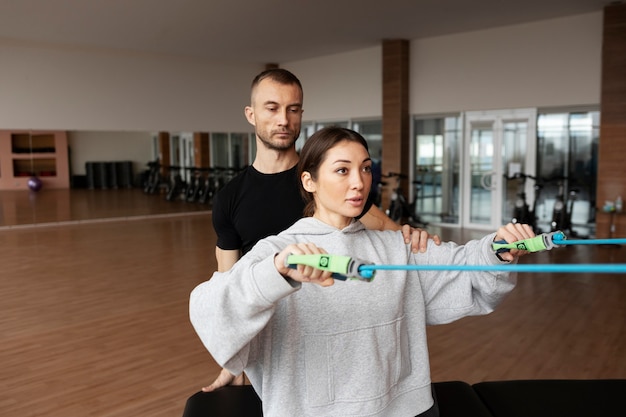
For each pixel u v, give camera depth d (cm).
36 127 958
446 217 960
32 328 411
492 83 869
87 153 1014
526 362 339
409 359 131
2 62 920
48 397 296
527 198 856
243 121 1205
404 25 842
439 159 954
